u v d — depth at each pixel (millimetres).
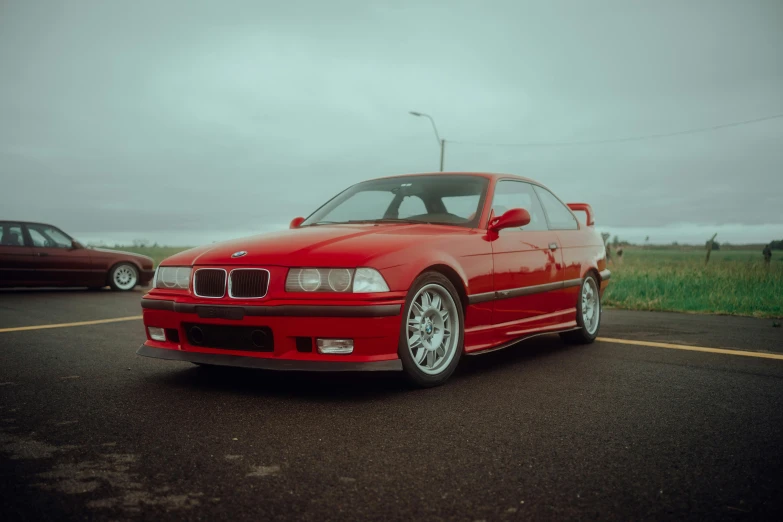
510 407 3260
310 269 3436
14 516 1938
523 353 5039
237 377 4008
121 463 2412
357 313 3344
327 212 4922
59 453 2525
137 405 3291
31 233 11180
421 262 3652
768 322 7219
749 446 2635
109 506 2016
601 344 5512
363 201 4887
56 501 2053
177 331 3838
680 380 3945
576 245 5410
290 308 3385
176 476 2275
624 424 2955
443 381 3805
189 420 3006
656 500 2072
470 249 4074
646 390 3660
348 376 4047
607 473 2316
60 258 11297
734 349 5160
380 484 2205
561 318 5121
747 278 10836
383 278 3438
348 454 2518
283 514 1961
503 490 2154
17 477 2264
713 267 13086
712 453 2543
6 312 7992
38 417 3057
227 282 3588
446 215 4457
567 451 2562
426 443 2660
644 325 6879
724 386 3771
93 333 6027
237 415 3098
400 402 3359
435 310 3787
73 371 4195
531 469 2354
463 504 2037
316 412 3154
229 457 2480
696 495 2115
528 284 4609
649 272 12219
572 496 2104
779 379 3975
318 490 2148
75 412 3152
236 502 2049
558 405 3305
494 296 4223
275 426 2908
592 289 5684
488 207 4449
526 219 4242
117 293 11375
